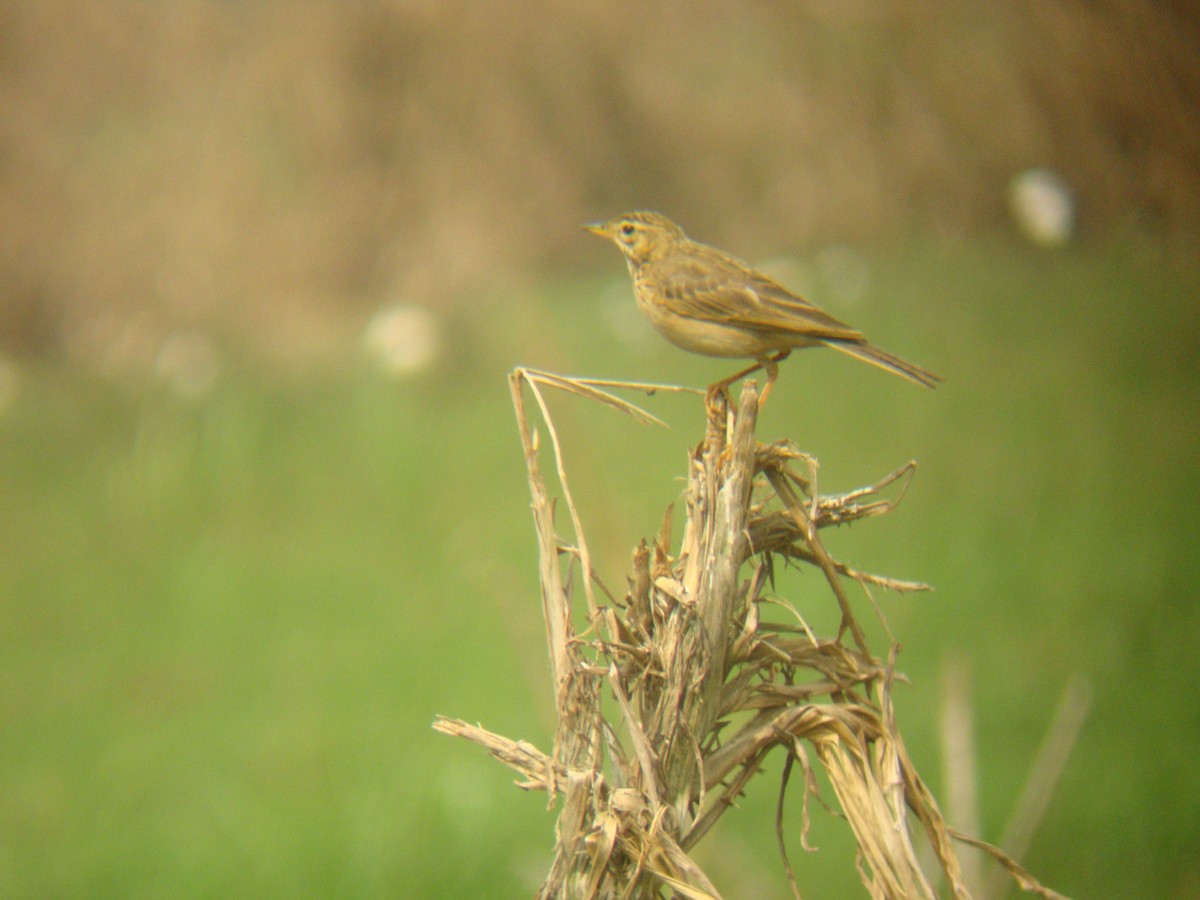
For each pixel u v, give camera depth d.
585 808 2.93
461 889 8.25
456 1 24.36
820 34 17.38
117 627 13.12
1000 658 10.01
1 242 26.11
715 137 21.27
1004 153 13.66
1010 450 14.22
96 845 9.12
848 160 17.95
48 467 19.22
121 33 26.98
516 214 23.95
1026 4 10.02
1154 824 8.02
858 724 3.08
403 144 24.61
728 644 3.14
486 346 19.92
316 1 25.22
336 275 24.59
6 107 26.53
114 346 24.61
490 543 13.61
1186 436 13.93
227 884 8.52
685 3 22.03
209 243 25.08
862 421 15.52
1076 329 16.73
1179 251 8.62
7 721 11.31
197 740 10.51
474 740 3.10
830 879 8.00
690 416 15.46
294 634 12.27
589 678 3.08
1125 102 8.41
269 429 18.45
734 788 3.04
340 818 9.02
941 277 18.45
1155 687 9.45
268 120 25.53
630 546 7.96
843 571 3.33
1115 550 11.60
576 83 23.86
